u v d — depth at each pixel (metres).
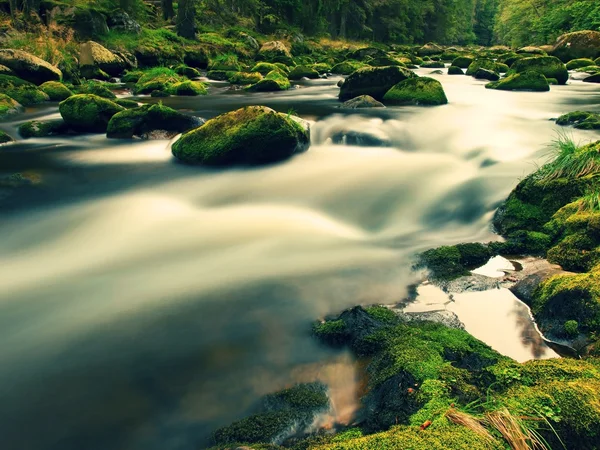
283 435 2.79
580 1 38.47
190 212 6.38
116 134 9.62
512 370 2.86
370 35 57.06
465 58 28.20
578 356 3.36
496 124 10.11
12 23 20.41
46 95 14.38
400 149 8.91
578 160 5.69
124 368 3.46
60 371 3.43
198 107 13.27
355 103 12.40
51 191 6.95
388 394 2.89
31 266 4.95
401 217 6.21
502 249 5.06
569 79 19.88
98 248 5.36
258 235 5.66
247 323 3.96
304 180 7.33
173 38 28.27
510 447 2.24
